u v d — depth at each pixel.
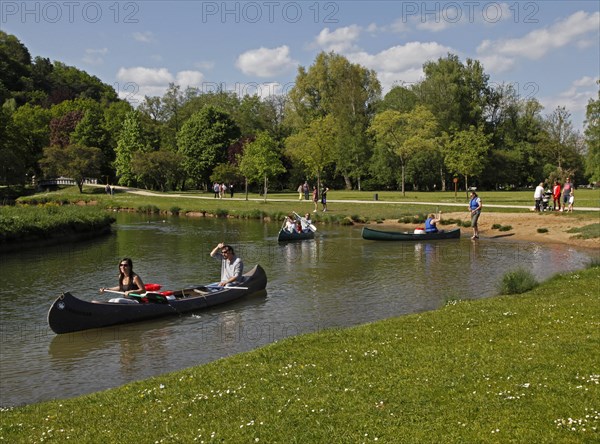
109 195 71.19
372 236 31.00
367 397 7.50
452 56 82.69
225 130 84.81
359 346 10.21
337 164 81.25
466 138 50.88
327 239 32.16
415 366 8.73
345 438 6.32
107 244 30.88
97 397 8.54
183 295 16.16
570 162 91.50
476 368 8.41
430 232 30.80
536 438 6.04
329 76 81.44
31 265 23.83
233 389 8.25
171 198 65.00
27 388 10.31
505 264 22.69
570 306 12.41
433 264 23.08
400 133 56.38
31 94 132.25
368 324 12.17
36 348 12.72
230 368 9.44
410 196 59.72
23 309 16.38
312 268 22.59
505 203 45.94
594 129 57.66
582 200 46.25
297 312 15.53
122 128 95.38
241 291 17.20
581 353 8.81
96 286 19.64
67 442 6.70
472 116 79.25
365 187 83.25
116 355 12.10
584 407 6.71
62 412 7.91
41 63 154.12
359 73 79.06
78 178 77.38
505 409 6.81
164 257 26.09
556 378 7.75
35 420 7.64
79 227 33.53
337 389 7.88
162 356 11.96
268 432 6.61
